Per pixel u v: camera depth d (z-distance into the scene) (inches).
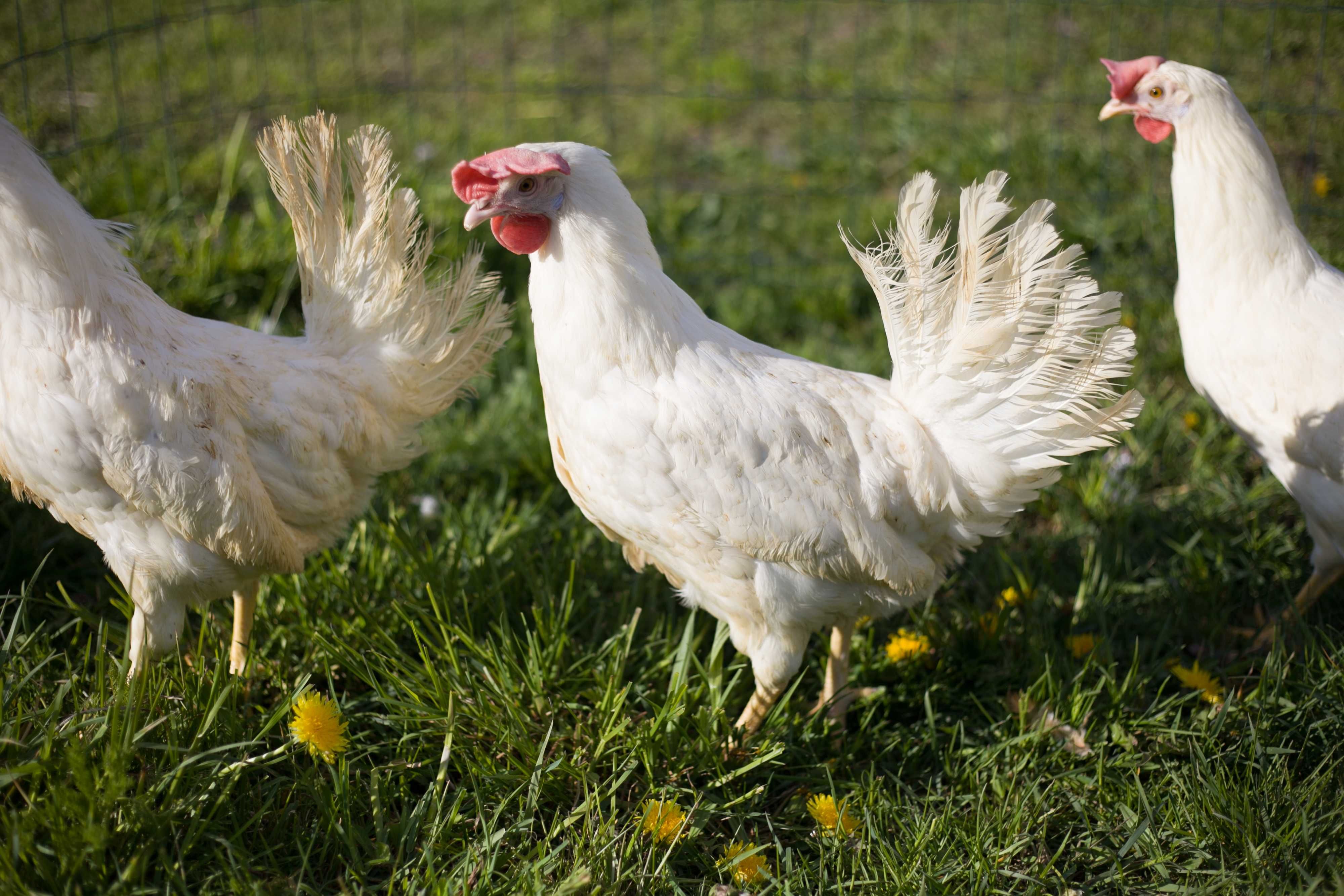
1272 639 134.7
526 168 99.3
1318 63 199.3
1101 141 226.8
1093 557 148.3
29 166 97.3
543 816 109.4
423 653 115.8
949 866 102.9
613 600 140.3
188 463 99.0
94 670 116.1
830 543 105.8
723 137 264.5
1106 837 107.9
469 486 163.3
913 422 110.4
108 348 98.1
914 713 129.7
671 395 105.0
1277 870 100.2
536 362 183.9
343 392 113.1
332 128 114.0
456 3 317.7
